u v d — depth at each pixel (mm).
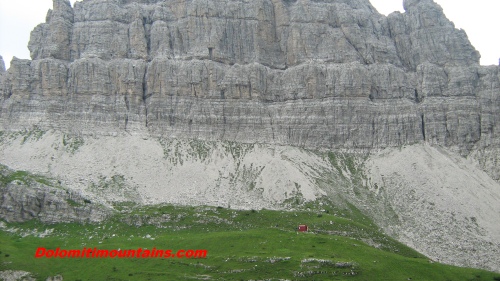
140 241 189500
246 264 168625
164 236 196000
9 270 167125
